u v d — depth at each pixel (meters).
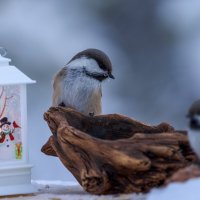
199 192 5.31
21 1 12.85
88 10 13.16
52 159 11.07
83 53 8.50
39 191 7.40
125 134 7.03
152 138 6.24
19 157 7.11
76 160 6.52
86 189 6.49
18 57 12.48
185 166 6.11
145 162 6.03
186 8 13.39
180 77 12.81
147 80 12.80
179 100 12.56
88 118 7.06
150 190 6.17
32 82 7.09
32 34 12.66
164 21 13.31
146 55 13.07
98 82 8.49
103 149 6.19
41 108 11.90
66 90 8.47
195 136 5.63
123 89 12.62
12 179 7.04
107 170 6.32
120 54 13.04
